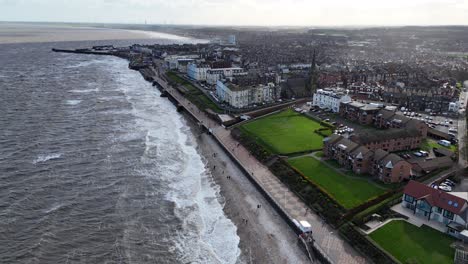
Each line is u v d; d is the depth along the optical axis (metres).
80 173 110.50
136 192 101.50
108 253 76.12
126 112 184.38
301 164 116.38
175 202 97.75
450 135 141.50
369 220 84.62
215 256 77.56
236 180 113.19
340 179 105.06
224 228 87.69
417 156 122.38
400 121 144.50
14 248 75.56
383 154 105.88
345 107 170.50
